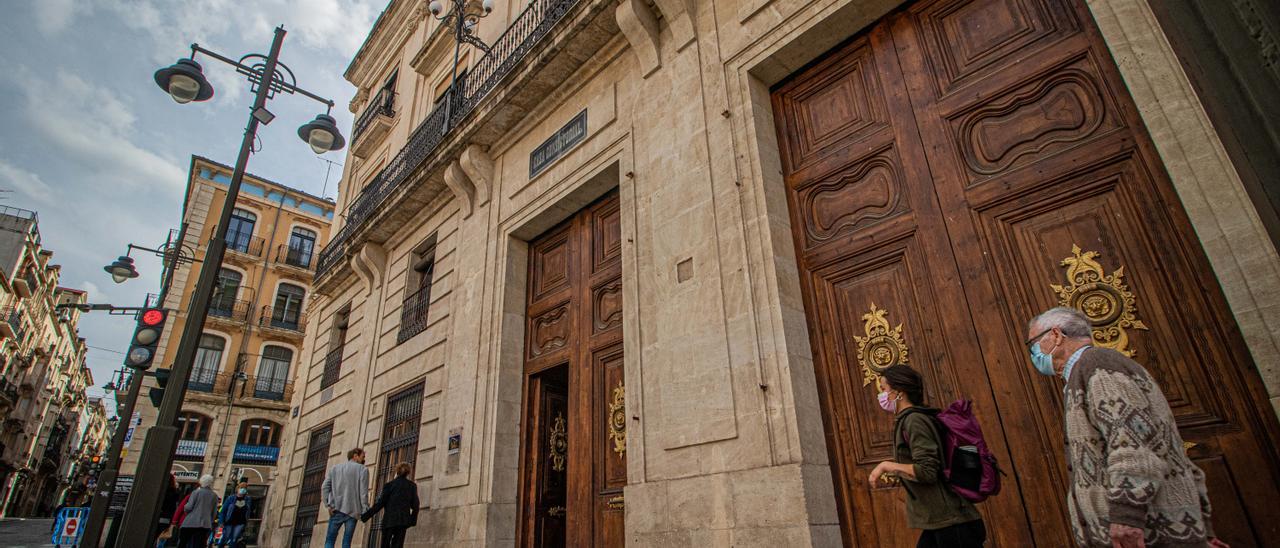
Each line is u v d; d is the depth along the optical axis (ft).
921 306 13.82
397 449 30.12
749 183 16.98
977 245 13.32
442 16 44.32
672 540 15.44
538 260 26.73
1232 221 9.89
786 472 13.55
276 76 27.61
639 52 21.80
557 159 25.26
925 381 13.23
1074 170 12.44
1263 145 5.15
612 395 20.75
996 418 12.09
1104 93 12.50
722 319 16.14
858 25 17.08
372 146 50.55
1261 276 9.41
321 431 40.55
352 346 39.81
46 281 151.53
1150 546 5.96
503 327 25.21
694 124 19.04
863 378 14.37
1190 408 10.17
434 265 32.99
